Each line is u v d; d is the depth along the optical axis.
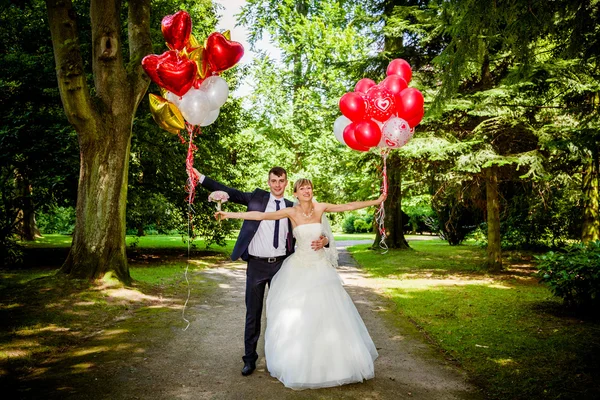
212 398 3.58
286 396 3.63
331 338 3.85
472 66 9.38
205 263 13.74
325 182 21.03
